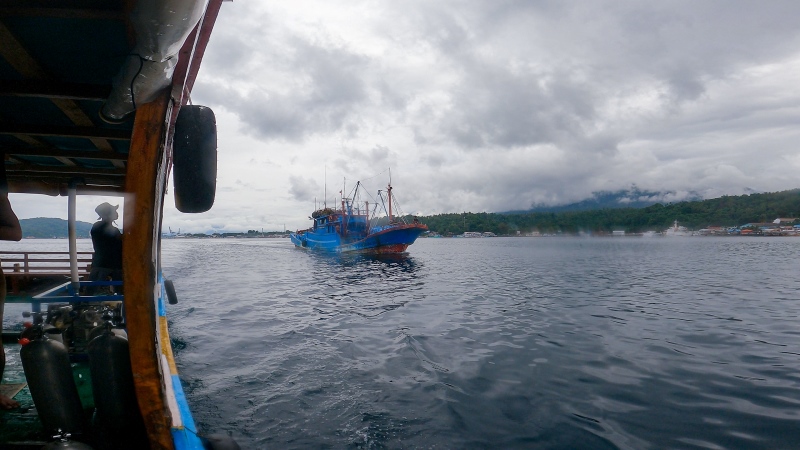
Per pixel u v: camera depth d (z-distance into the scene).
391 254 47.12
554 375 7.84
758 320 13.43
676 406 6.52
